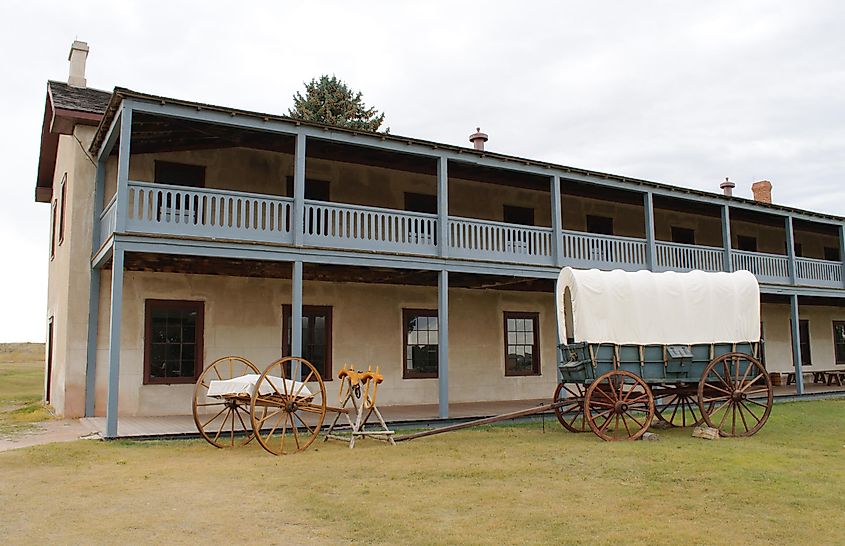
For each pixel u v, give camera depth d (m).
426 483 7.70
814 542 5.54
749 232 23.31
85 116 14.11
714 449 10.07
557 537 5.63
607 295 11.27
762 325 23.44
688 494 7.19
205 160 14.48
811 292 20.27
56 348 15.95
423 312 17.22
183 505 6.63
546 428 12.70
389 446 10.40
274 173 15.17
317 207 12.55
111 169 14.41
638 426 12.80
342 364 15.87
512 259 14.76
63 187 15.94
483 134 18.56
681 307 11.64
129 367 13.59
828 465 8.80
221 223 14.34
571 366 11.54
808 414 14.91
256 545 5.41
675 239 21.42
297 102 38.91
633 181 16.70
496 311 18.42
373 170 16.45
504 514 6.35
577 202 19.61
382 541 5.53
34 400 19.53
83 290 13.96
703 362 11.76
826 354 25.25
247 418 13.09
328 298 15.90
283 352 15.09
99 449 9.68
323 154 15.04
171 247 11.02
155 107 11.01
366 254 12.81
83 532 5.71
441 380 13.27
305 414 13.91
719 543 5.49
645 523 6.06
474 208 17.89
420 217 13.69
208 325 14.36
